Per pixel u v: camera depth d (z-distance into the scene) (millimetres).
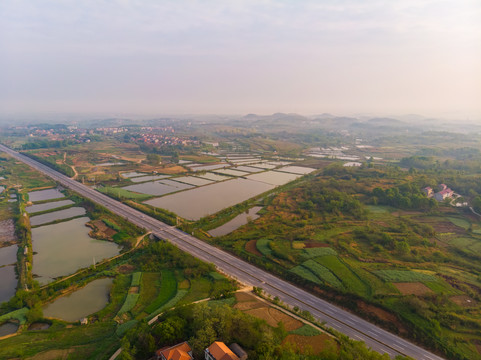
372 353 84562
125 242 169750
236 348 81938
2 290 127500
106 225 195125
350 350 86062
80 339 96438
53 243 172125
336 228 192875
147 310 112688
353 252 157000
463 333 100750
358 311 113438
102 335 98500
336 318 110562
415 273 135375
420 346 97562
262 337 87438
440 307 111188
